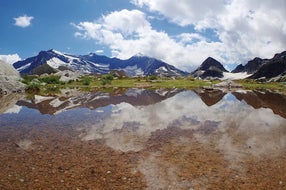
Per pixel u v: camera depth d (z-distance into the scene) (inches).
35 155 470.9
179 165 432.1
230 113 949.8
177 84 2967.5
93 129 671.1
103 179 378.9
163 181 374.3
